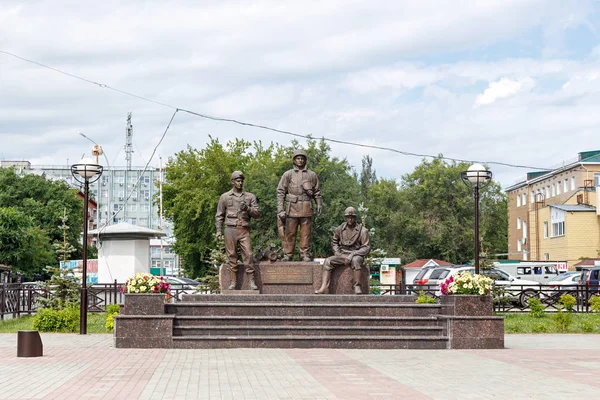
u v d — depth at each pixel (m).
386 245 75.75
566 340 18.89
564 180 64.25
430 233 73.44
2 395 9.47
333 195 49.78
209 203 54.81
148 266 30.31
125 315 15.90
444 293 17.00
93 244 79.94
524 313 26.22
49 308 21.75
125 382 10.68
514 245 73.56
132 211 128.38
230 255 18.45
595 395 9.68
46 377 11.16
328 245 48.47
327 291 18.45
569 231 59.09
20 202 69.88
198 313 16.58
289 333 16.22
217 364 12.90
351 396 9.51
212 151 56.66
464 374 11.74
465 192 73.81
